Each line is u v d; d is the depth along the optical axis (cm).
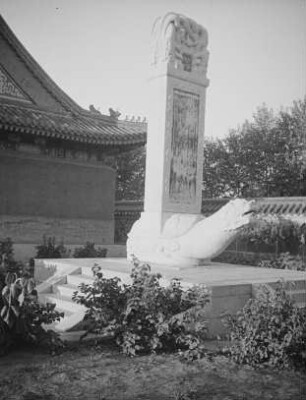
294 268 1677
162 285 882
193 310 723
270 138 3228
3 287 778
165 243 1141
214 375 641
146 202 1236
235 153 3328
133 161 4088
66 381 602
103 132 1998
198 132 1273
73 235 2044
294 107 3184
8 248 1659
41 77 2002
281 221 2059
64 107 2073
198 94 1270
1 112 1772
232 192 3403
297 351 680
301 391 592
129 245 1237
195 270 1065
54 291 1039
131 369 653
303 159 3047
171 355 716
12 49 1934
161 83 1216
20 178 1897
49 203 1975
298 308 714
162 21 1233
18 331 710
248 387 602
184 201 1239
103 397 558
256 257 2033
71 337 776
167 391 581
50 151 1995
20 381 596
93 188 2117
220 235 1057
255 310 708
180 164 1233
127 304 721
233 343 735
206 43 1293
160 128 1211
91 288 747
